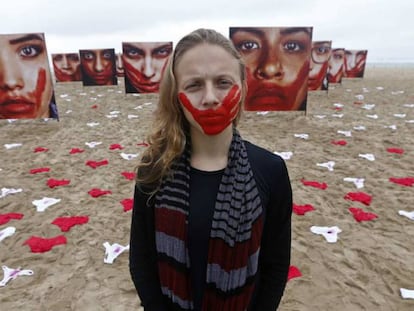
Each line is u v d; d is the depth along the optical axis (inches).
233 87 36.9
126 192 166.9
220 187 38.4
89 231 130.1
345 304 91.4
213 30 38.2
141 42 463.8
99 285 99.7
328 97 508.7
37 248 117.3
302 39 319.0
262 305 44.2
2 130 306.8
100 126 320.8
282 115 367.2
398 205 150.3
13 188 172.4
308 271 105.0
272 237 43.0
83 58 621.6
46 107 324.2
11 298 94.7
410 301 92.5
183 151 40.3
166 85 39.4
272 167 39.8
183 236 38.5
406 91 584.7
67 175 190.9
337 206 149.4
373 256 112.7
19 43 301.6
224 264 38.2
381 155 222.5
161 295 44.1
